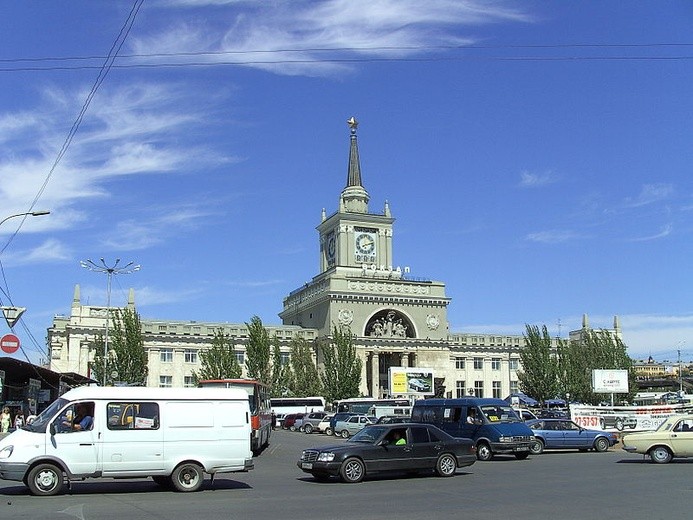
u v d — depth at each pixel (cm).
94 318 9706
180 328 9950
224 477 2531
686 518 1564
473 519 1556
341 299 10056
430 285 10581
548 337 9494
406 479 2428
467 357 11019
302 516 1587
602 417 4822
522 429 3300
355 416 5738
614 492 2023
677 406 5053
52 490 1952
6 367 5484
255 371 9175
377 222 10762
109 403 2034
